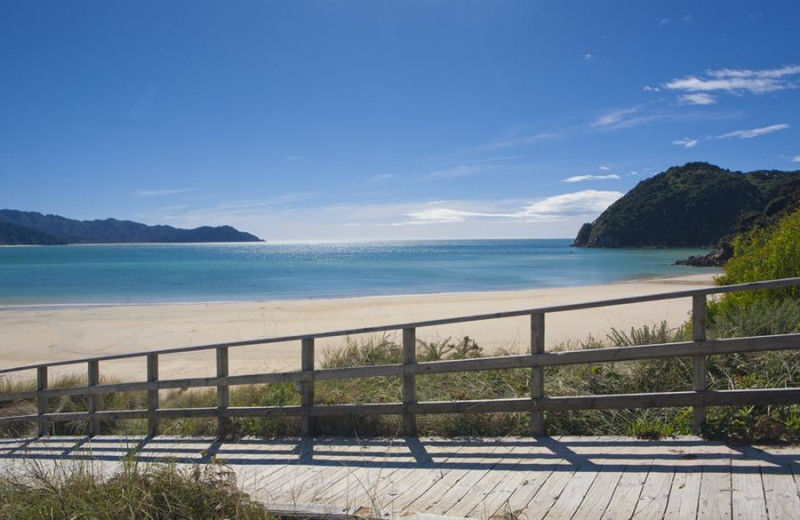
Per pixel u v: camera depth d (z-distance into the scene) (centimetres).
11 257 12494
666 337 798
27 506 401
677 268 6391
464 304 2991
